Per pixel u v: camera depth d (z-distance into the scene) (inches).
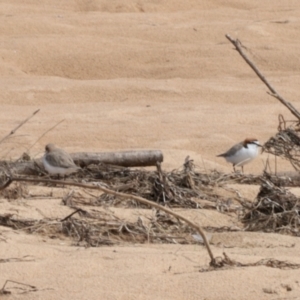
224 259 879.1
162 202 1218.0
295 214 1136.8
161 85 2287.2
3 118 1907.0
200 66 2571.4
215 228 1114.1
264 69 2593.5
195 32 2997.0
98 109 2039.9
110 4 3550.7
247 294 791.1
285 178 1306.6
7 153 1510.8
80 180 1299.2
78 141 1700.3
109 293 794.2
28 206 1139.3
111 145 1676.9
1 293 804.0
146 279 828.6
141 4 3575.3
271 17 3422.7
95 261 892.0
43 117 1931.6
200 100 2185.0
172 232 1087.0
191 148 1652.3
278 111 1999.3
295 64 2618.1
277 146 1315.2
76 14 3388.3
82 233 1038.4
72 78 2576.3
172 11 3565.5
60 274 852.6
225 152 1539.1
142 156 1370.6
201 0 3661.4
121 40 2901.1
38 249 941.2
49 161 1272.1
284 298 783.1
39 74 2583.7
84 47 2760.8
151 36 2967.5
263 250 972.6
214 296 790.5
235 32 2972.4
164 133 1766.7
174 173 1304.1
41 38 2810.0
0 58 2608.3
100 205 1182.9
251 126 1861.5
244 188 1306.6
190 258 908.0
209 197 1256.8
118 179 1304.1
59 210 1124.5
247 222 1153.4
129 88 2262.6
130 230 1067.3
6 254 918.4
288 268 874.1
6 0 3545.8
